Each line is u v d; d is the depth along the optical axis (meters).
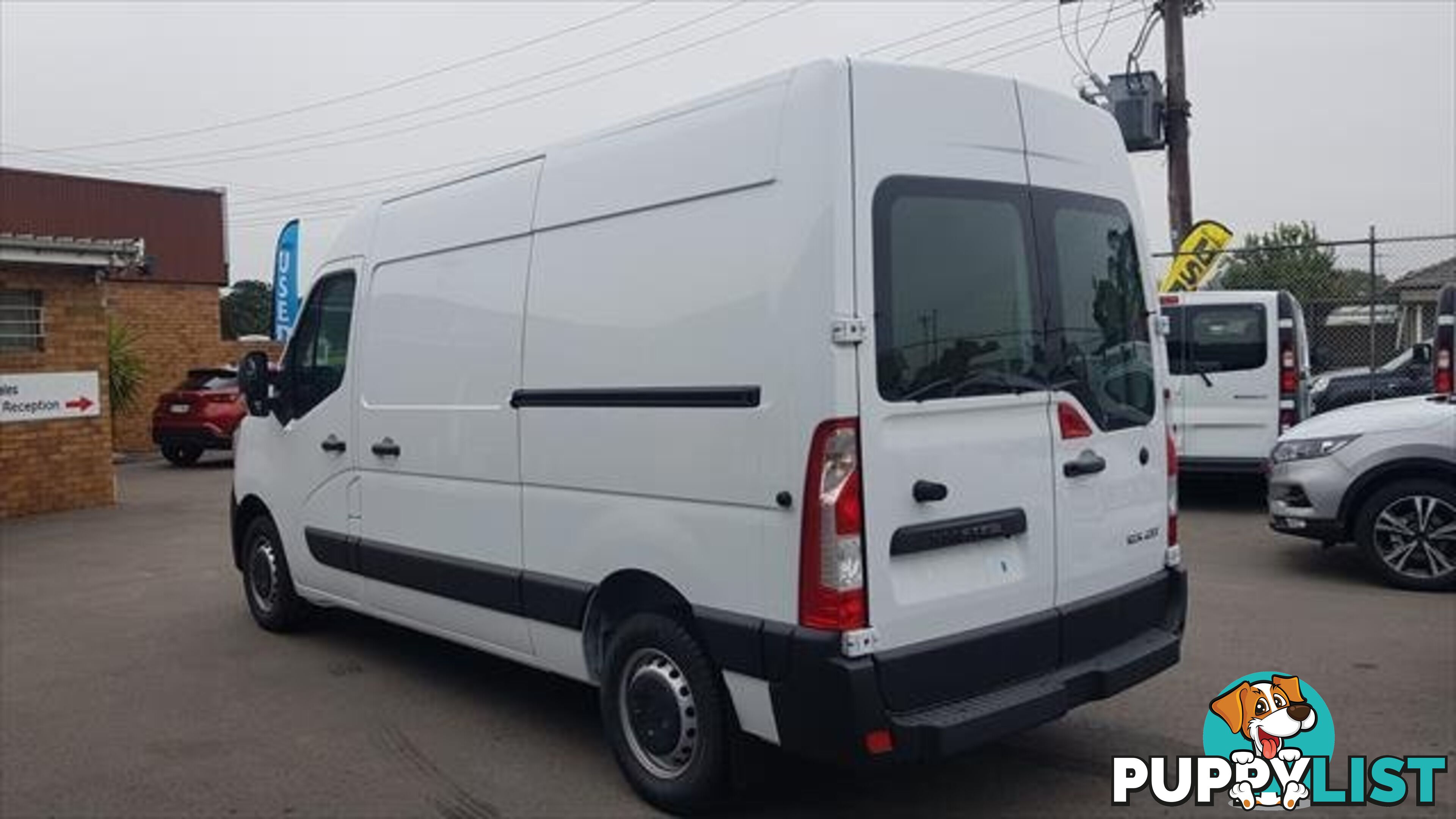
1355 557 8.81
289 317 20.89
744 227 4.05
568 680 6.30
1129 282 4.86
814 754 3.86
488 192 5.37
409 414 5.82
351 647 7.09
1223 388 10.91
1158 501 4.93
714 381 4.13
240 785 4.89
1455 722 5.14
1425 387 14.12
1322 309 16.28
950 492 4.00
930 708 3.92
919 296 3.96
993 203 4.25
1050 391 4.39
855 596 3.76
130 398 19.67
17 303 13.61
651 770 4.53
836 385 3.74
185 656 6.97
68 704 6.06
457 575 5.49
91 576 9.70
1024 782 4.65
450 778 4.90
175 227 23.66
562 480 4.84
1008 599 4.20
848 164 3.82
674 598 4.42
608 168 4.65
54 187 21.66
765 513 3.95
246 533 7.70
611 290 4.59
